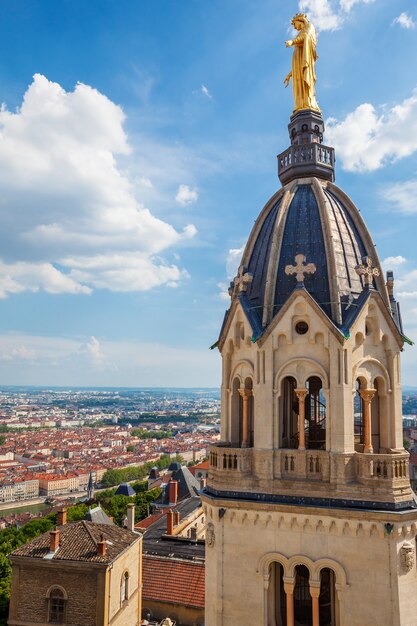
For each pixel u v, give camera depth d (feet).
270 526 110.11
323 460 109.19
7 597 341.41
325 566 105.81
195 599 246.88
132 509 340.80
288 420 122.21
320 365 112.06
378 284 123.85
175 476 636.89
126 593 240.32
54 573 228.02
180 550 296.30
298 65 141.79
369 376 115.34
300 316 114.93
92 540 241.14
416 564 106.93
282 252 124.77
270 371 114.83
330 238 120.78
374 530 103.24
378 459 105.60
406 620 101.40
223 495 114.32
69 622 222.89
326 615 113.60
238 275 128.16
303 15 144.36
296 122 140.67
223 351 130.00
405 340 123.85
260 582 109.60
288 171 137.69
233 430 125.08
